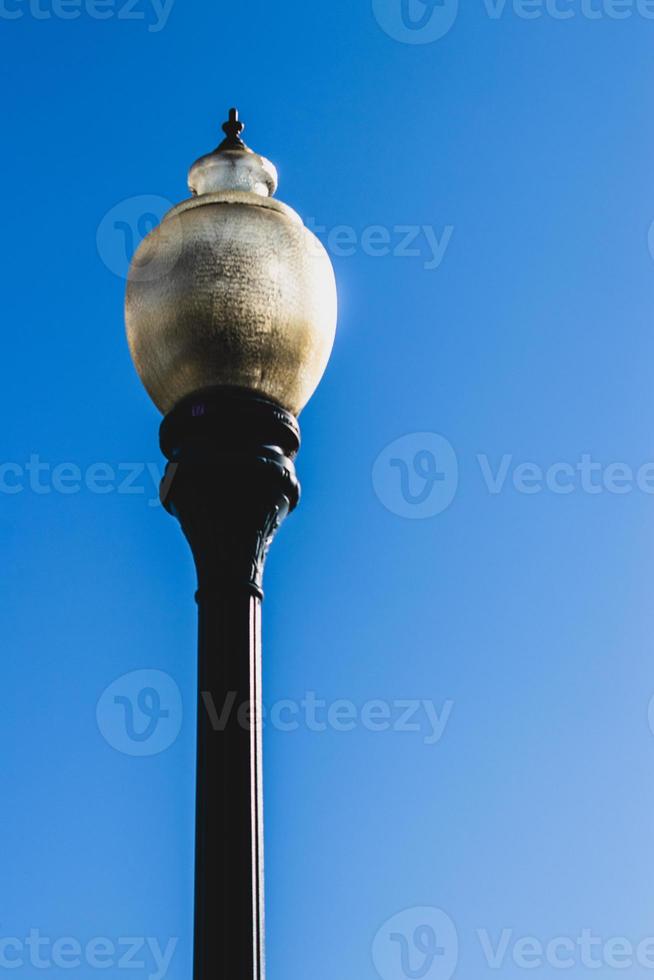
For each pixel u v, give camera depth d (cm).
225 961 813
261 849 848
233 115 1069
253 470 927
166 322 949
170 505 957
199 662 905
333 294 990
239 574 923
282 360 952
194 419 935
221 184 1029
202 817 849
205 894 830
